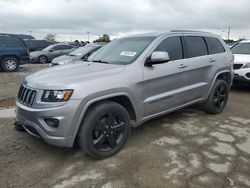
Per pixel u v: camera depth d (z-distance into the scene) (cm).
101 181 298
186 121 498
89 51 995
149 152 367
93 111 326
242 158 353
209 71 505
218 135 431
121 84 349
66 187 287
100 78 335
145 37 444
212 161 343
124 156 356
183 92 451
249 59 770
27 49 1374
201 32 516
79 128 322
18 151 368
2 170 319
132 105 368
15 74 1211
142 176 307
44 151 368
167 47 432
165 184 292
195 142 402
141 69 380
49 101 310
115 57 422
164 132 441
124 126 363
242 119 517
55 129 309
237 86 886
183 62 447
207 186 289
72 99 306
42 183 294
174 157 353
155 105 405
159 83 405
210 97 521
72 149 375
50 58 1875
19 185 290
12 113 540
